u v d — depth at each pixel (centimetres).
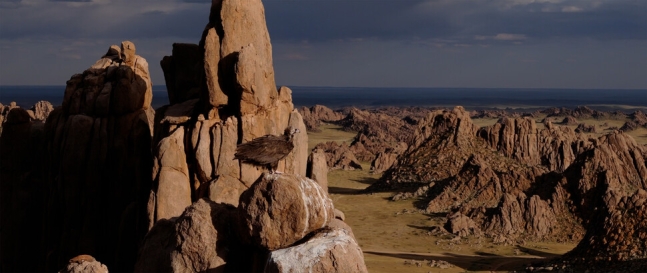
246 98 3997
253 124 3994
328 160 17225
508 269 7031
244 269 2688
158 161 3966
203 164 3950
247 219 2595
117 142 4703
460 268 7069
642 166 10319
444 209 10756
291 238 2567
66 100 4862
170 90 4888
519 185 10544
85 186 4691
